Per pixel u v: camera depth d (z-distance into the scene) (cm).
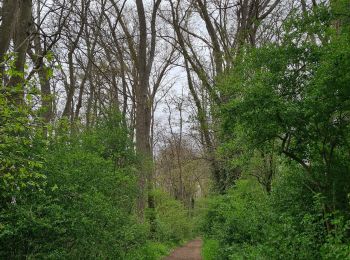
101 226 977
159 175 4612
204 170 3816
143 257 1405
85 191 973
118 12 2152
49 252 816
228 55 1800
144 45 2044
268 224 920
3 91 581
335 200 791
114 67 2542
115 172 1263
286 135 828
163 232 2412
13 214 790
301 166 929
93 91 2458
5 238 791
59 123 804
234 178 1894
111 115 1625
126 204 1375
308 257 690
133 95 2438
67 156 1000
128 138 1571
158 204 2809
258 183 1374
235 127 912
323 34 838
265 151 952
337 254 588
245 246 1031
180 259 1958
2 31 1080
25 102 632
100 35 2097
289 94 809
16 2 1120
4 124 562
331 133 792
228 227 1284
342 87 702
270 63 826
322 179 841
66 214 852
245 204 1251
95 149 1350
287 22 845
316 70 767
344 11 820
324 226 764
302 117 771
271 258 750
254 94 784
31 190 837
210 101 1733
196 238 3650
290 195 937
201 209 2342
